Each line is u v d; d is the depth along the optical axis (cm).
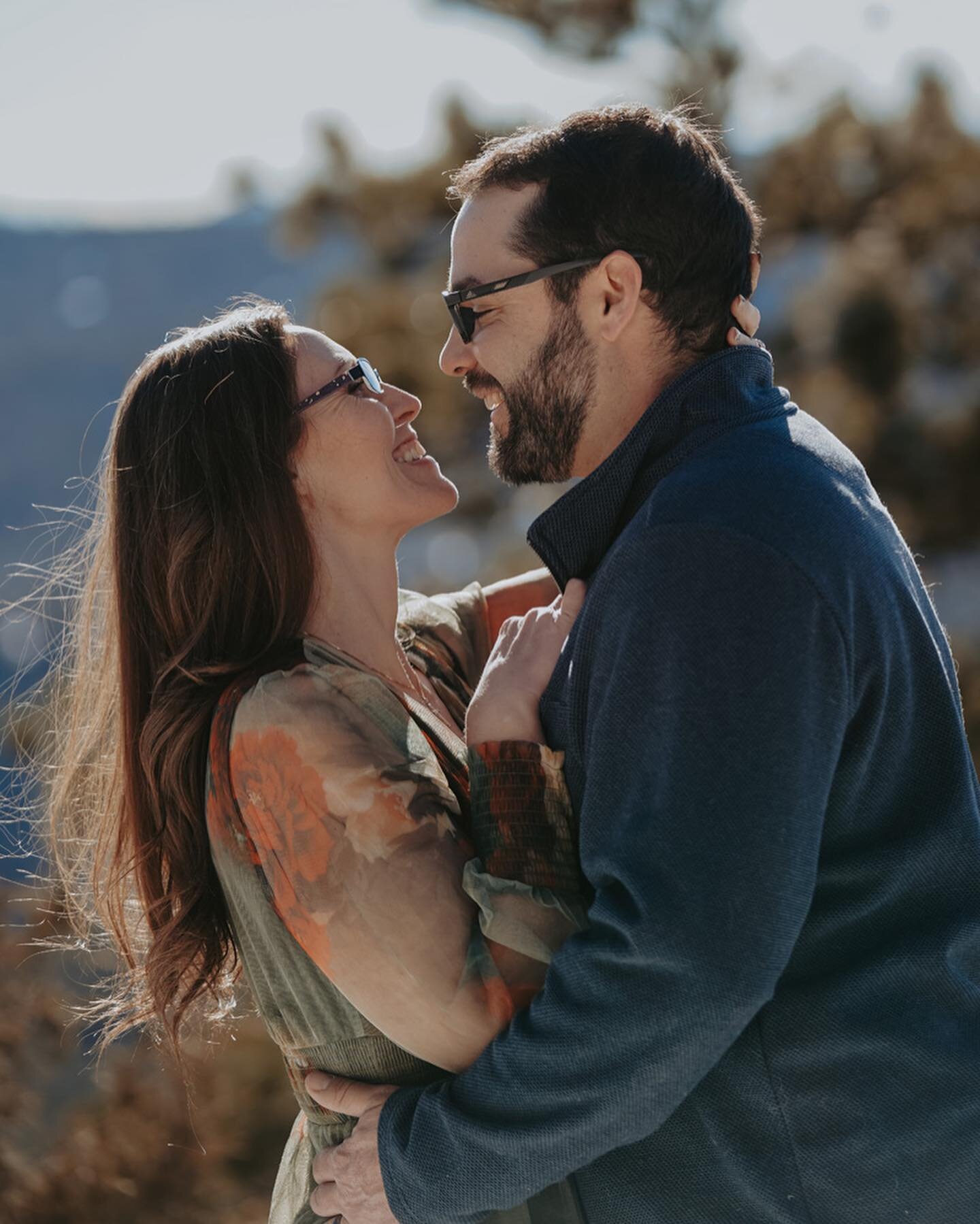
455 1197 145
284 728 157
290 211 840
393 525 179
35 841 210
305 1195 173
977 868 147
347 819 154
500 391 167
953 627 657
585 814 142
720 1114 145
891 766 145
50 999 454
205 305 5794
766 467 146
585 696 150
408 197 809
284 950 161
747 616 136
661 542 142
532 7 769
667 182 158
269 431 170
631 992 135
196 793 169
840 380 684
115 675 181
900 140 746
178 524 169
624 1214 147
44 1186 448
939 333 698
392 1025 154
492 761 154
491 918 149
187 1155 473
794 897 134
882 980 143
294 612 170
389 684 170
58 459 5441
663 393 157
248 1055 532
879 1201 142
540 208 160
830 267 703
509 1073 143
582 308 161
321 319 762
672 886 134
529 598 213
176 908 173
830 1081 142
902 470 672
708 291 161
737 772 134
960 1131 143
